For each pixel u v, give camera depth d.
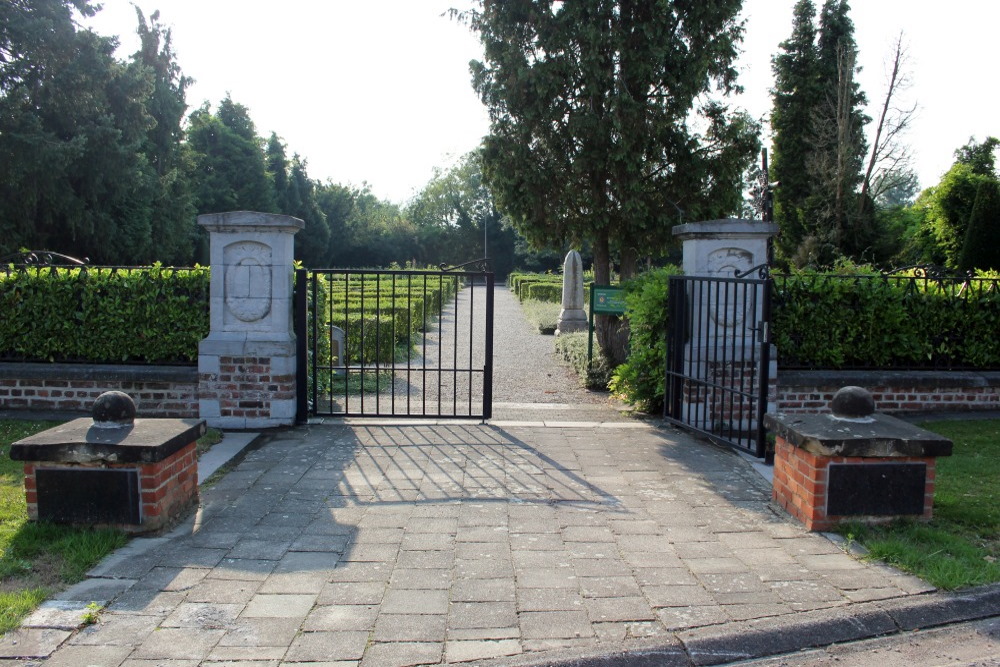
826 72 25.70
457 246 66.75
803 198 25.94
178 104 35.44
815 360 8.18
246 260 7.20
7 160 23.05
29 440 4.22
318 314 8.70
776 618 3.41
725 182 10.07
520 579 3.81
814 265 22.52
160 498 4.34
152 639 3.14
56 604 3.41
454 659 3.03
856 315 8.16
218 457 6.11
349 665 2.97
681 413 7.52
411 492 5.25
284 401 7.23
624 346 10.56
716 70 9.84
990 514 4.75
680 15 9.58
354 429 7.22
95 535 4.13
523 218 10.41
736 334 7.56
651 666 3.07
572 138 9.74
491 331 7.54
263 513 4.77
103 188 26.77
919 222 25.31
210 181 43.09
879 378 8.05
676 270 8.45
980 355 8.39
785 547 4.29
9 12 23.70
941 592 3.70
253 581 3.74
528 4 9.42
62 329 7.71
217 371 7.21
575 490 5.36
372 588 3.68
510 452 6.43
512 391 10.27
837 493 4.52
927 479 4.56
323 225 55.00
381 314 13.96
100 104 26.17
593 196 9.97
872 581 3.82
